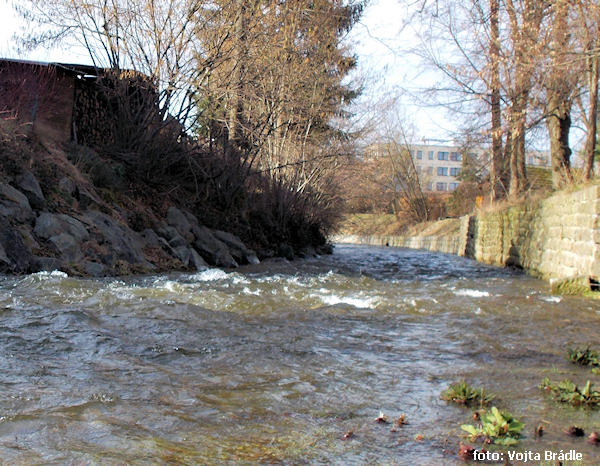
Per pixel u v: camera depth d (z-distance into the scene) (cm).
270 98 1549
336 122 1980
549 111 1526
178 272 1016
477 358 406
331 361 383
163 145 1408
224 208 1595
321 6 1686
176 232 1223
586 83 1371
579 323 575
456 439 244
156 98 1368
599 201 872
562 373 367
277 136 1788
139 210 1232
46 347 382
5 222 776
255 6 1415
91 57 1320
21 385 296
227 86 1411
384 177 5069
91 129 1512
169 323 486
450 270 1490
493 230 1844
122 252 970
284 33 1522
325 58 1730
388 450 230
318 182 2073
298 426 255
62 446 218
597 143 1784
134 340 417
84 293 620
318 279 980
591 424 267
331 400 296
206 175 1513
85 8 1257
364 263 1711
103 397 283
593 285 865
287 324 515
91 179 1195
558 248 1123
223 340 433
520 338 488
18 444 219
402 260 1991
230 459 214
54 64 1333
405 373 357
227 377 334
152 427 245
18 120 1151
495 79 1502
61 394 285
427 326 537
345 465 213
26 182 917
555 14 1192
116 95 1353
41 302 550
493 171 2178
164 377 327
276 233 1762
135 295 629
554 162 1631
